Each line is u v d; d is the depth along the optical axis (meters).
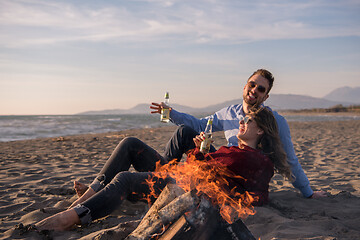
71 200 2.88
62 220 2.03
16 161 6.00
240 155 2.08
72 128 22.56
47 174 4.61
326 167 5.33
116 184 2.11
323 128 19.08
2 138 14.26
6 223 2.42
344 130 16.81
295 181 3.04
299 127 20.48
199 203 1.54
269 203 2.88
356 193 3.50
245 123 2.22
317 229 2.23
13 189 3.62
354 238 2.08
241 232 1.54
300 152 7.27
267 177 2.20
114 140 11.05
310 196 3.15
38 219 2.47
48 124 29.67
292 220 2.38
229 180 2.10
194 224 1.50
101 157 6.66
